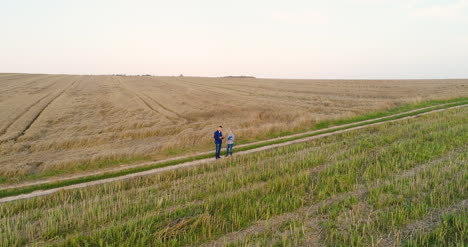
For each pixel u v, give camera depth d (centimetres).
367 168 850
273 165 973
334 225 539
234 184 806
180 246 497
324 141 1412
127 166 1149
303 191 704
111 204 678
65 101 3097
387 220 545
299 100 3519
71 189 838
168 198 708
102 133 1681
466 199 614
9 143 1434
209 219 561
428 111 2198
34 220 630
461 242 448
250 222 575
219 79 8625
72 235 534
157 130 1756
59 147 1413
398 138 1303
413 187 675
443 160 903
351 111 2448
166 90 4747
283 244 475
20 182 971
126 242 493
